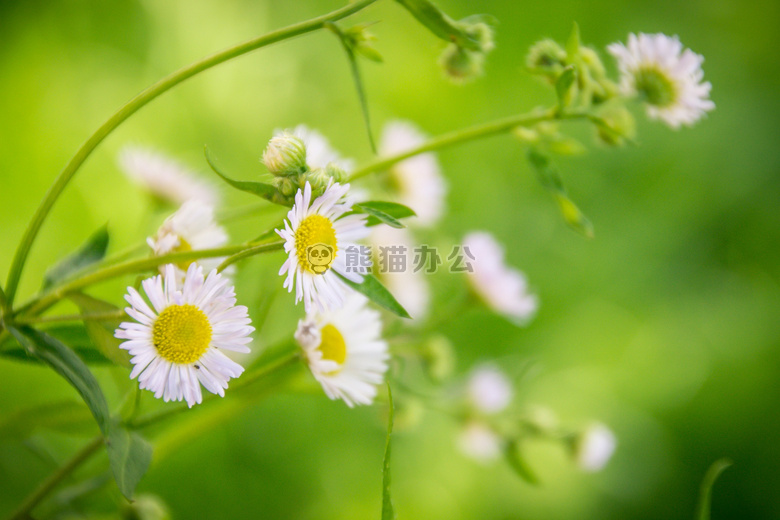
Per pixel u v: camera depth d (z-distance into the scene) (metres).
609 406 0.70
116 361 0.28
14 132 0.64
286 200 0.28
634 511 0.66
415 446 0.61
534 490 0.63
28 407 0.30
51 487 0.30
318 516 0.56
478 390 0.38
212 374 0.28
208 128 0.72
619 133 0.31
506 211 0.77
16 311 0.29
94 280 0.29
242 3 0.77
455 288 0.39
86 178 0.63
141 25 0.74
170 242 0.29
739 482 0.70
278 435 0.57
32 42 0.69
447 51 0.32
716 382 0.77
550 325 0.74
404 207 0.29
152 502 0.33
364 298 0.30
